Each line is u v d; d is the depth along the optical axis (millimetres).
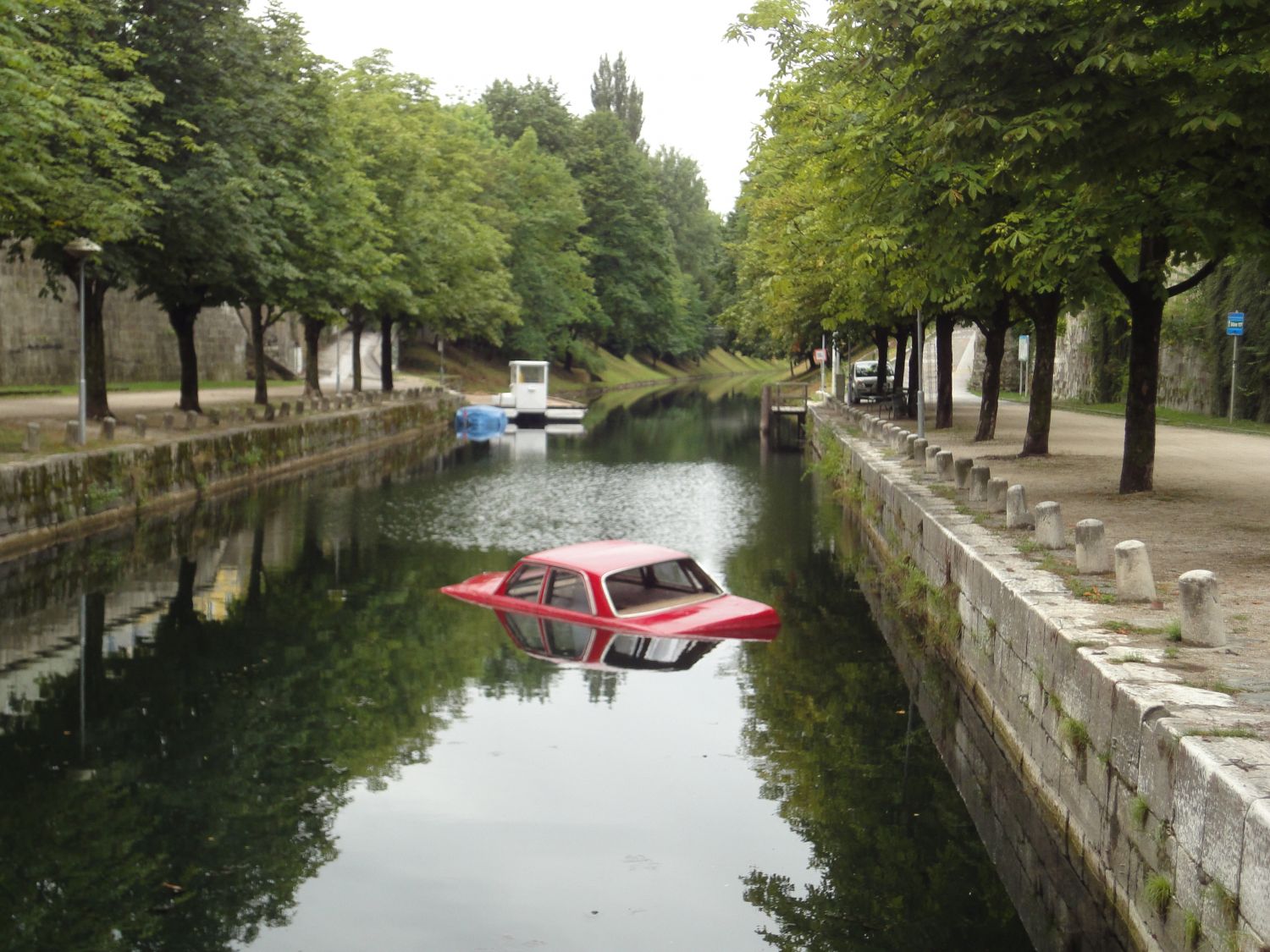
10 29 18656
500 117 95938
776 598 18766
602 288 97312
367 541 24266
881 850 9617
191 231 29281
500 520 27344
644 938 8195
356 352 58125
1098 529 12133
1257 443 29656
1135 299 18500
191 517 27234
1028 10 12469
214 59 30828
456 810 10414
